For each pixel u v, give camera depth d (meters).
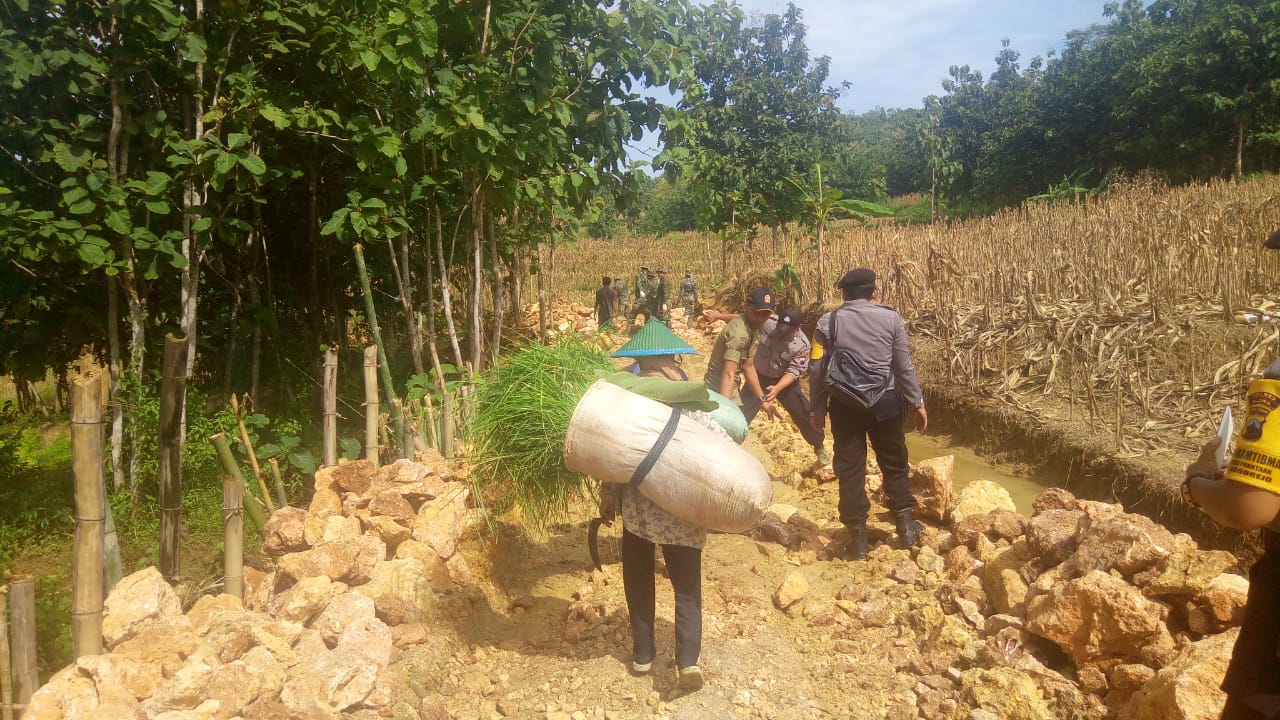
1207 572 3.49
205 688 3.05
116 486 6.58
